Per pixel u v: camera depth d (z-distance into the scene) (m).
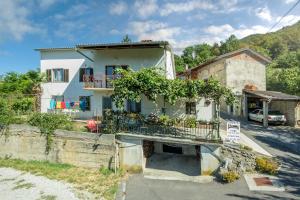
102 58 26.56
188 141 18.45
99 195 16.39
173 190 16.41
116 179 18.64
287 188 15.28
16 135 23.45
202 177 17.97
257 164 17.56
